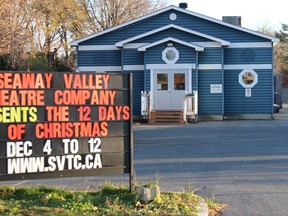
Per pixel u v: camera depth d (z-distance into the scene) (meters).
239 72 29.17
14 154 7.47
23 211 7.02
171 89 27.78
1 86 7.42
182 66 27.70
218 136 19.92
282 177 10.77
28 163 7.53
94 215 6.88
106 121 7.95
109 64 29.84
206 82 28.59
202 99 28.64
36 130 7.58
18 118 7.50
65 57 47.84
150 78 27.84
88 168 7.84
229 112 29.28
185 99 26.38
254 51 29.08
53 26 44.47
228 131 21.95
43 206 7.34
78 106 7.80
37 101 7.59
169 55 27.72
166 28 28.30
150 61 27.80
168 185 9.92
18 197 7.96
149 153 15.00
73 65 46.44
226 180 10.46
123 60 28.91
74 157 7.77
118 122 8.04
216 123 26.48
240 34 29.09
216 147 16.34
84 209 7.18
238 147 16.28
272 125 24.86
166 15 29.69
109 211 7.06
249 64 29.09
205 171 11.59
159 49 27.80
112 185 9.12
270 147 16.20
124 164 8.07
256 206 8.19
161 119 26.52
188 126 24.80
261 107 29.12
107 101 7.96
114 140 8.01
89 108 7.86
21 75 7.52
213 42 28.42
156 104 27.83
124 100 8.07
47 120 7.64
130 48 28.88
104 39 29.89
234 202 8.47
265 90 29.08
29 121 7.55
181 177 10.83
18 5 27.94
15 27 24.53
